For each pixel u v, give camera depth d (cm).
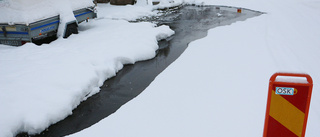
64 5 1137
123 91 717
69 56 857
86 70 752
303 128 293
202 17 1764
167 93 636
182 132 467
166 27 1361
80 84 678
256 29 1280
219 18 1708
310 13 1647
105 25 1410
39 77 686
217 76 721
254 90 619
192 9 2131
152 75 823
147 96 629
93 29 1319
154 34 1202
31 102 581
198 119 506
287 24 1347
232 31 1283
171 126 489
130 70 873
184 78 725
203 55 926
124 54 932
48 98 601
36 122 532
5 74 704
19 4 943
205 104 564
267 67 764
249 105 548
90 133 492
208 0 2550
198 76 732
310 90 279
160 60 962
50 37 1166
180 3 2334
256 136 442
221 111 530
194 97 602
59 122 574
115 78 811
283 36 1110
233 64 809
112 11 1820
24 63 790
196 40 1157
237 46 1010
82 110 623
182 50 1073
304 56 835
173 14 1902
